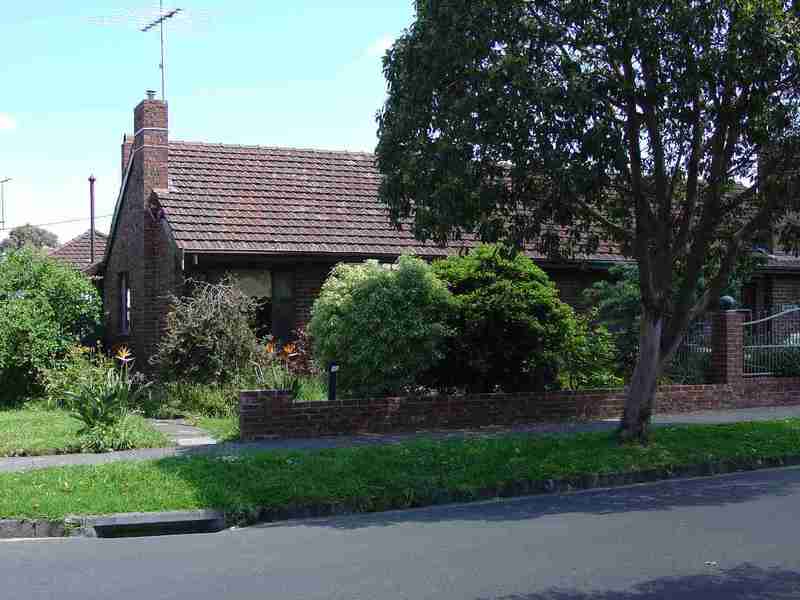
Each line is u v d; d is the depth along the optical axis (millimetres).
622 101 12023
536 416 15648
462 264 16281
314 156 22641
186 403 16609
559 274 21812
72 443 12273
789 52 11250
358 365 14750
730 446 13047
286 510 9656
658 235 12781
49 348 18391
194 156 21312
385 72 12727
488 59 11602
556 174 10969
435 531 8797
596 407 16250
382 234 20234
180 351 17000
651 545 7996
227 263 18969
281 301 19672
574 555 7656
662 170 12609
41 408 17281
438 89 11969
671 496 10633
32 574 7203
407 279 14930
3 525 8664
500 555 7691
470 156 11391
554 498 10703
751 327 18641
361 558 7656
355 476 10492
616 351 18609
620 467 11719
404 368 14789
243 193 20406
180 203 19500
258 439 13430
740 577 6902
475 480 10758
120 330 23062
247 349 17250
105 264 24406
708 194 12844
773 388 18281
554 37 11445
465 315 15375
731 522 8977
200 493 9547
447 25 11688
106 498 9281
